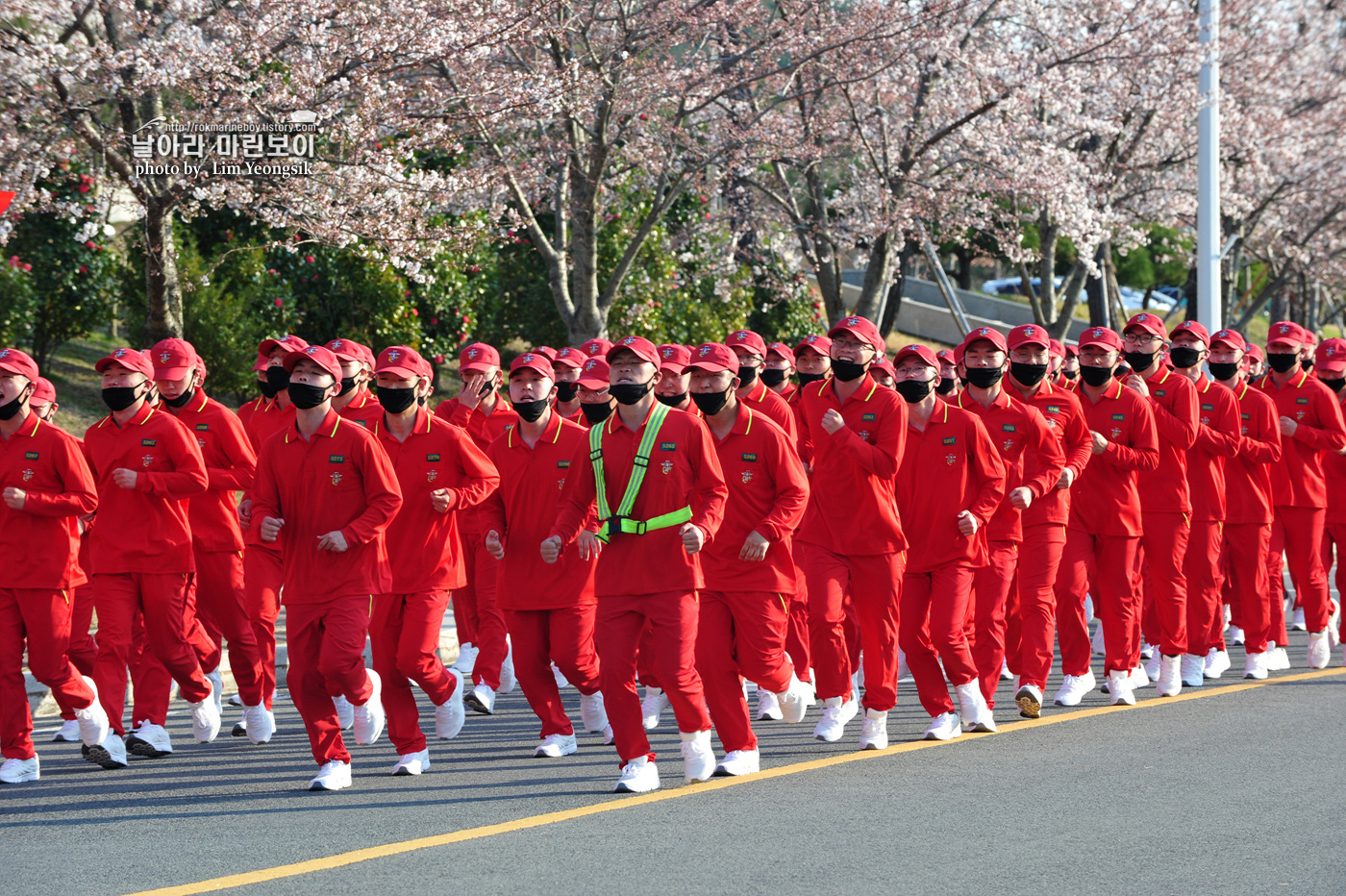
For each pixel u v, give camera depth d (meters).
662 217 42.97
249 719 15.90
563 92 28.52
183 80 23.92
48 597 13.85
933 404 14.96
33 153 24.08
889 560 14.61
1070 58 39.81
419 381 14.23
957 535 14.91
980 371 16.03
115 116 27.00
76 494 13.86
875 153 41.00
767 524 12.81
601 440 12.75
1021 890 9.71
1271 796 12.43
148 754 15.03
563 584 14.50
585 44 31.02
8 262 33.84
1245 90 52.00
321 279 38.59
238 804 12.66
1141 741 14.93
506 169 29.78
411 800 12.72
